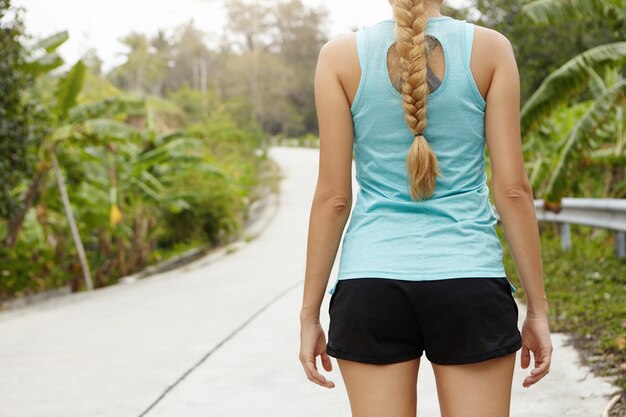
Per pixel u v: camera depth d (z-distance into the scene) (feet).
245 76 318.65
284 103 333.83
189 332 26.40
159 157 72.02
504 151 7.16
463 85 7.13
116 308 36.11
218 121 178.91
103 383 19.62
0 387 19.89
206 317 29.68
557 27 62.75
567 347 20.02
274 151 252.42
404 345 7.06
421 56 6.95
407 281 6.91
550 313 24.39
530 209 7.22
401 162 7.20
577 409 14.89
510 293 7.16
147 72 268.00
